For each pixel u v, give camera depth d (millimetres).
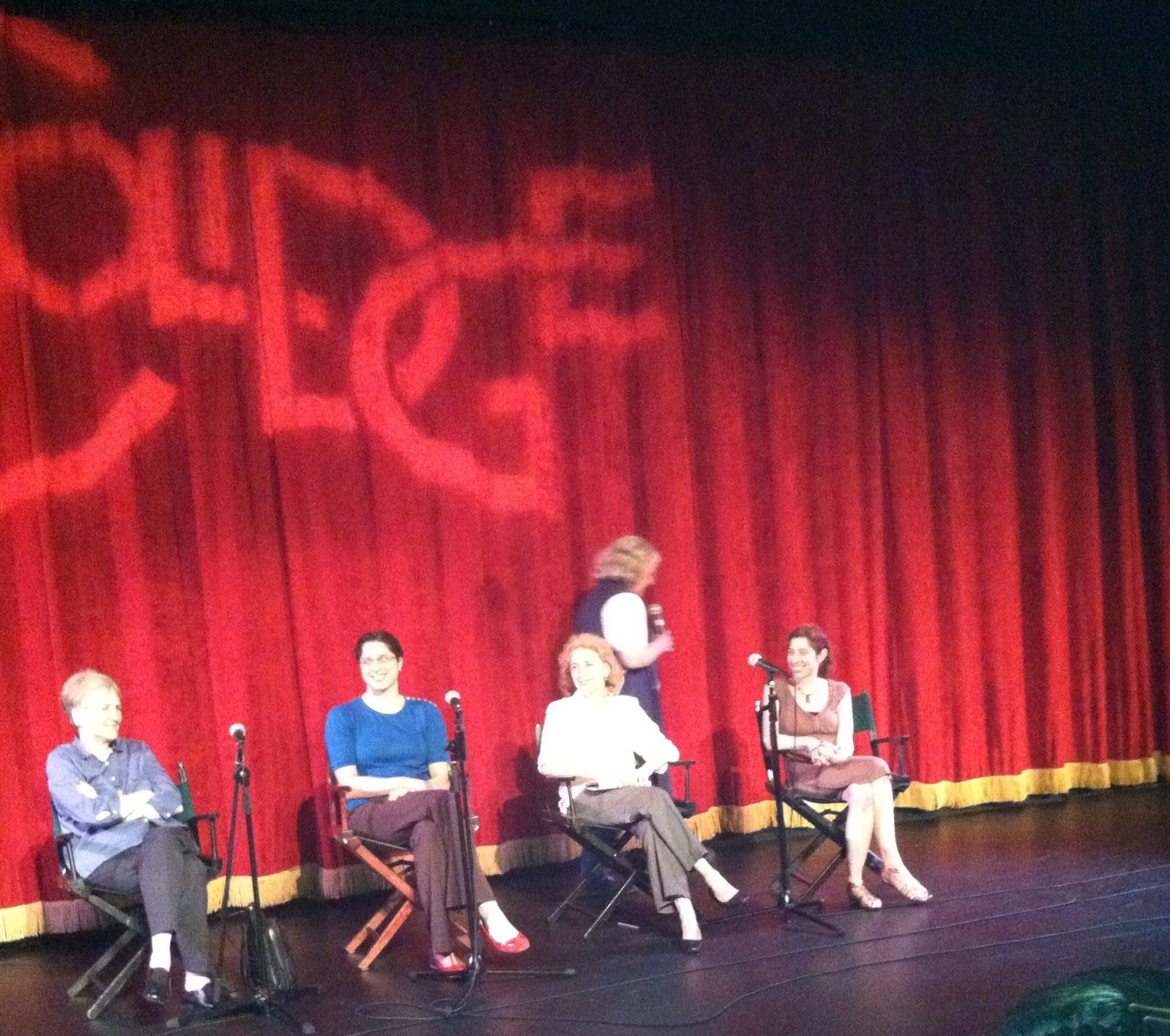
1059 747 5723
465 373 4953
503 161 5035
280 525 4730
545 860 5059
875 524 5523
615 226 5176
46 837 4438
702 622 5297
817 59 5473
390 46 4898
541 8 5047
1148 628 5902
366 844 4102
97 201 4512
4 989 4070
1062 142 5773
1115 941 3898
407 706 4375
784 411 5379
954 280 5633
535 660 5043
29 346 4422
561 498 5098
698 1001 3623
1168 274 5875
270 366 4695
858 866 4355
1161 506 5879
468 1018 3600
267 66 4734
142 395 4555
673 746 4531
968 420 5637
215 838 4492
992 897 4395
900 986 3635
